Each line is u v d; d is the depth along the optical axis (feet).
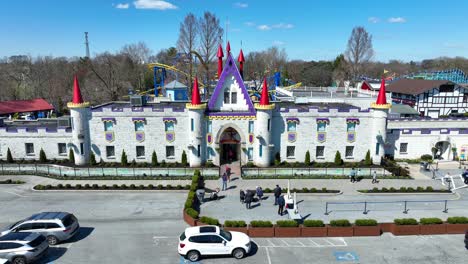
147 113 155.02
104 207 116.26
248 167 153.38
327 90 279.49
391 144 175.01
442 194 127.65
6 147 163.53
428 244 91.86
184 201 121.70
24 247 78.95
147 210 113.70
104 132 156.15
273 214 109.60
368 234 96.37
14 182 141.59
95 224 103.14
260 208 114.62
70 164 157.69
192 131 151.23
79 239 93.81
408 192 128.88
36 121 190.19
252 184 138.72
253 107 155.22
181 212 112.16
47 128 161.48
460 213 110.11
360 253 87.30
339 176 146.72
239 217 107.24
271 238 95.45
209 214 109.50
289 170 148.25
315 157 160.66
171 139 157.28
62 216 91.56
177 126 156.15
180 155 159.02
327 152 160.15
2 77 390.21
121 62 468.75
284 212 111.04
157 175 147.95
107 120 154.71
